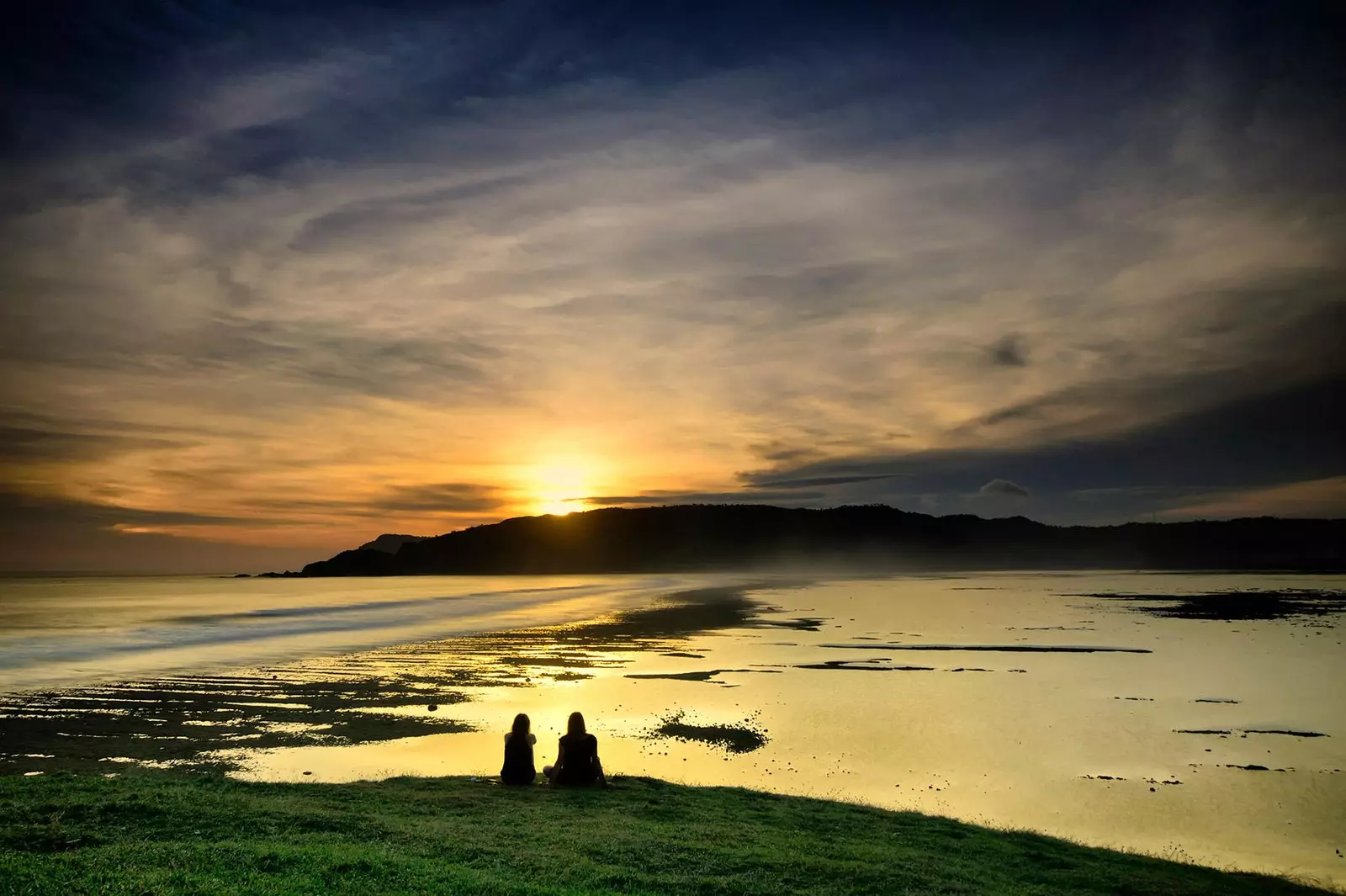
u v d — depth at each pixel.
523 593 130.50
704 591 126.00
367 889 8.75
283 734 22.31
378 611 83.94
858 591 118.94
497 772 18.62
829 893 10.27
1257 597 92.62
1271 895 12.28
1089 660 39.09
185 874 8.81
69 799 11.87
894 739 22.66
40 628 58.91
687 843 11.84
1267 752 21.52
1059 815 16.62
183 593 147.38
